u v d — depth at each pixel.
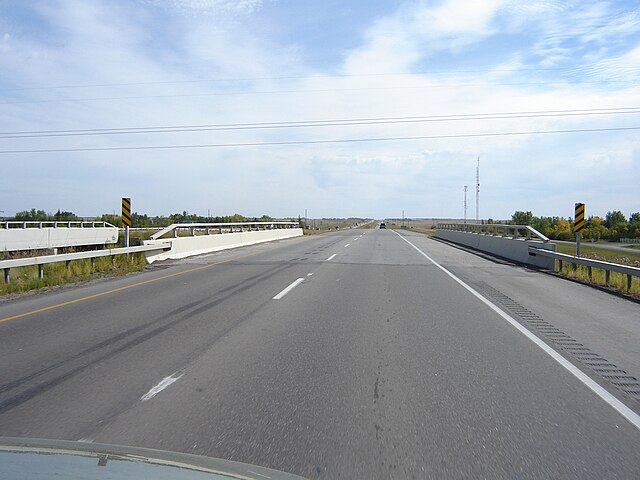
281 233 46.31
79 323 9.17
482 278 16.34
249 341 7.82
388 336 8.20
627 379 6.06
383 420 4.76
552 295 12.94
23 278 15.24
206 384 5.79
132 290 13.38
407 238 48.91
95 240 39.88
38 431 4.45
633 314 10.41
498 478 3.71
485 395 5.48
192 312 10.21
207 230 28.09
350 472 3.77
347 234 62.56
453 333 8.45
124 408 5.04
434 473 3.77
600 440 4.36
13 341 7.82
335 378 6.03
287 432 4.47
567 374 6.24
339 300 11.74
